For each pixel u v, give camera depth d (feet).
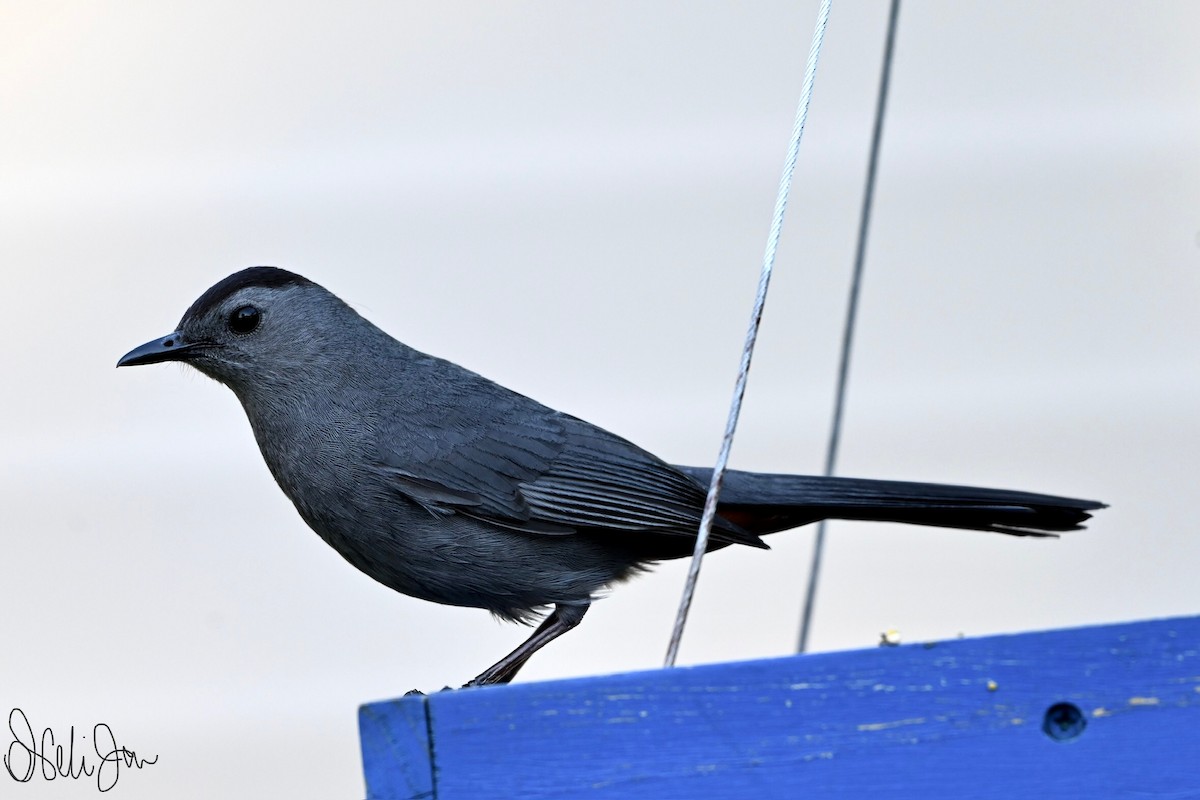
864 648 20.12
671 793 19.67
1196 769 19.75
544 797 19.61
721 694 19.95
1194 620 20.10
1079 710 19.98
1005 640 20.13
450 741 19.63
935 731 19.92
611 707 19.88
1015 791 19.79
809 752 19.84
